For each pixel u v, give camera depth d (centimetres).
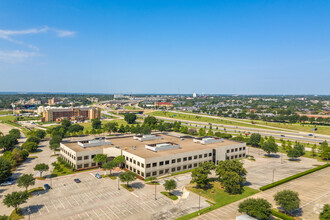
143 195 9625
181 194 9794
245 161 15400
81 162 13050
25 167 13450
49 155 16300
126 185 10600
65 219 7719
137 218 7812
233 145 15588
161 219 7750
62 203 8856
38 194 9656
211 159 14488
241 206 7725
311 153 17875
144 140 16600
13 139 17225
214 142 16412
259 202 7519
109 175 11969
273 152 16375
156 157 11912
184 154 13075
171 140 17050
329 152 15712
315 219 7869
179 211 8306
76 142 15925
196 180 10188
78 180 11025
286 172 13050
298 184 11156
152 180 11325
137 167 12088
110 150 13825
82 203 8875
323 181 11588
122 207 8581
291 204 7788
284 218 7825
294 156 15462
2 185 10588
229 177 9944
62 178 11550
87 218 7800
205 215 8038
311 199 9456
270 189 10462
